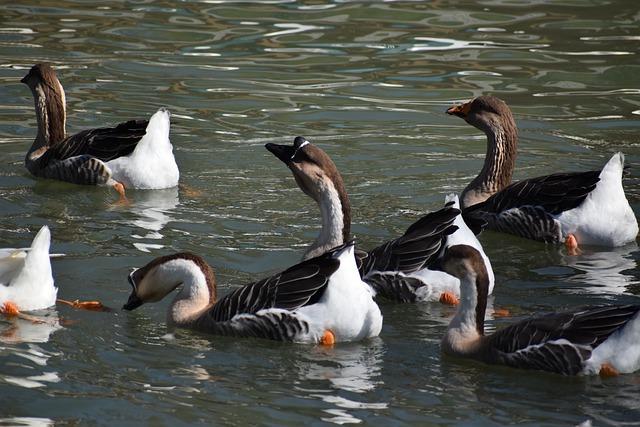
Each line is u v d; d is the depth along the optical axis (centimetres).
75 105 2217
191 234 1539
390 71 2547
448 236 1298
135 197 1739
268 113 2227
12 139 2062
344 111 2256
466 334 1145
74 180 1819
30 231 1530
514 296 1317
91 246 1474
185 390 1035
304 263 1178
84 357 1115
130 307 1263
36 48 2638
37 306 1249
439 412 991
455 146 2058
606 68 2572
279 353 1138
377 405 1006
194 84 2414
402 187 1800
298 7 3128
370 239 1523
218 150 1991
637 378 1060
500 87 2434
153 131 1794
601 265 1456
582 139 2094
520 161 1953
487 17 3038
